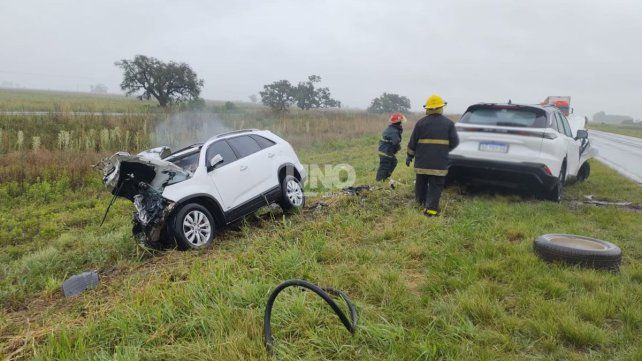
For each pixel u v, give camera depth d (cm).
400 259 485
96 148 1673
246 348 314
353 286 426
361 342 327
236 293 396
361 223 630
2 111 2055
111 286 495
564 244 489
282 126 2478
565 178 820
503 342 319
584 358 296
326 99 4494
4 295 498
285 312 361
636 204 804
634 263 472
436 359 300
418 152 682
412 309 368
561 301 379
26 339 367
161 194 597
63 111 2047
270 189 735
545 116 746
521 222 610
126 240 666
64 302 474
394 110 5903
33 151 1439
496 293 392
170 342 347
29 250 727
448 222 628
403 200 779
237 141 736
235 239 647
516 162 731
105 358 317
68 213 949
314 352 314
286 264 469
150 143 1820
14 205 1057
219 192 657
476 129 765
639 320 335
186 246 591
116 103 3809
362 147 2169
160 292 425
